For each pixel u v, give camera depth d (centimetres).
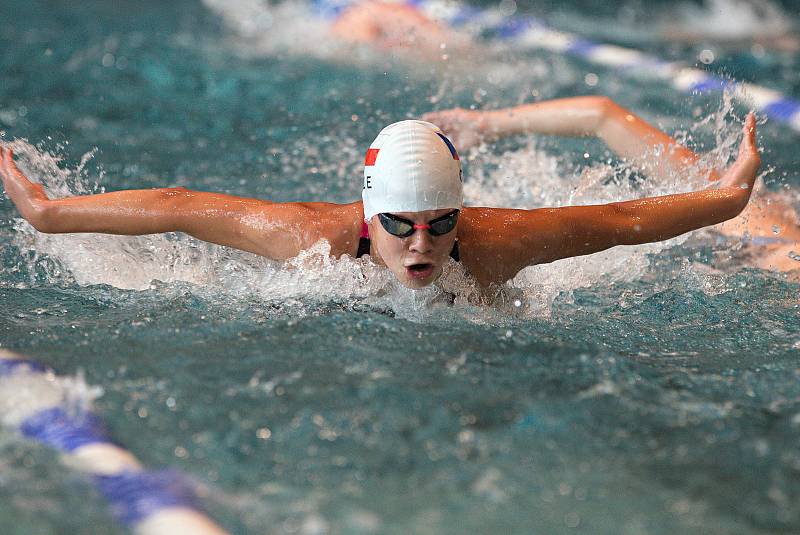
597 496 652
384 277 1003
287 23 2794
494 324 973
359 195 1476
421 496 646
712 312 1049
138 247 1129
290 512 623
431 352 890
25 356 855
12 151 1175
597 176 1380
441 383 820
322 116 1894
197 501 632
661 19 3148
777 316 1038
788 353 927
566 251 1019
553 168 1521
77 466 672
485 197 1439
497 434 734
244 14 2914
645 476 681
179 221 1000
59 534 596
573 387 825
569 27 2980
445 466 685
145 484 646
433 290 1000
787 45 2761
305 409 762
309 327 941
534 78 2297
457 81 2208
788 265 1202
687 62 2517
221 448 700
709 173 1282
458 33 2744
